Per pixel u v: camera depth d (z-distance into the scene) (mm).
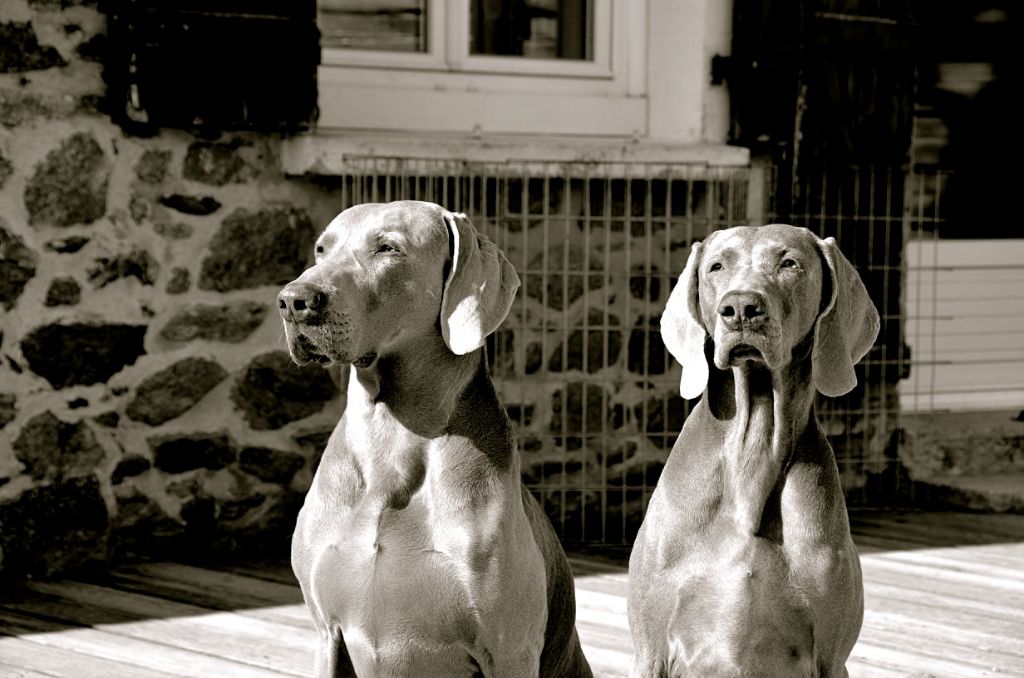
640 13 7293
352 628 3430
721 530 3471
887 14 7348
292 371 6395
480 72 7020
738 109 7117
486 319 3498
